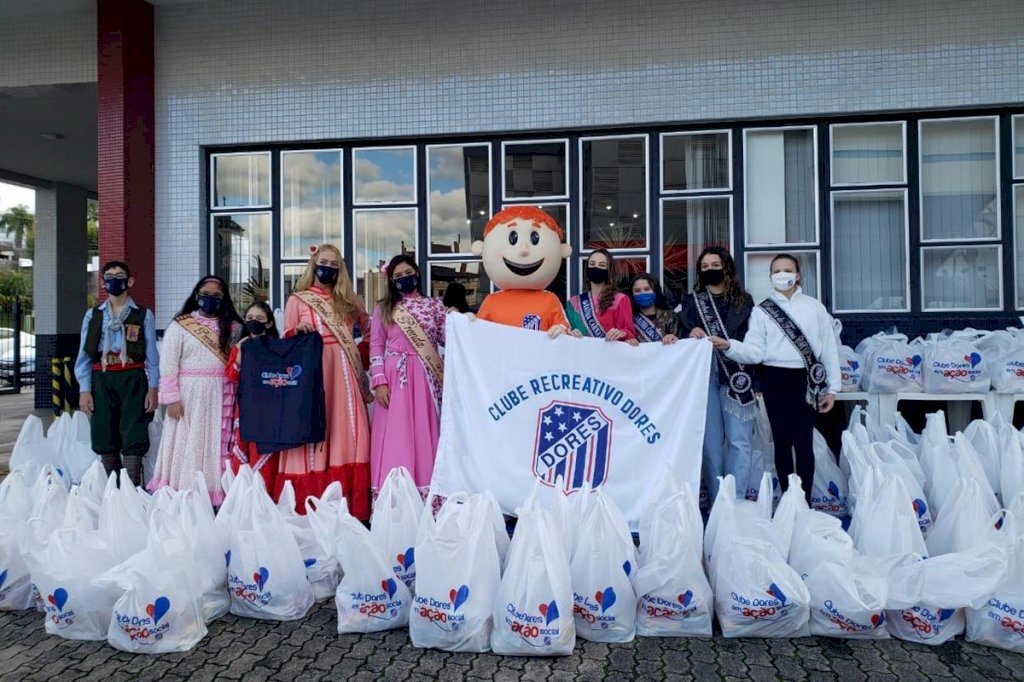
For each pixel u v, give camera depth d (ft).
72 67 24.06
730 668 9.90
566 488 12.95
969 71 20.26
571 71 21.70
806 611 10.64
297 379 14.11
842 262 21.38
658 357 13.20
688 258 21.74
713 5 21.08
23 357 62.39
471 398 13.43
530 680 9.64
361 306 15.99
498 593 10.43
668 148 21.83
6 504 13.56
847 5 20.61
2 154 35.94
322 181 23.36
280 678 9.81
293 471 14.43
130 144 22.47
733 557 10.80
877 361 17.81
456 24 22.16
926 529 13.50
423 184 22.85
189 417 15.12
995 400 17.25
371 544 11.13
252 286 23.59
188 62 23.35
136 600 10.46
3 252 151.43
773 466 16.01
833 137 21.26
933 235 21.08
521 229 14.38
